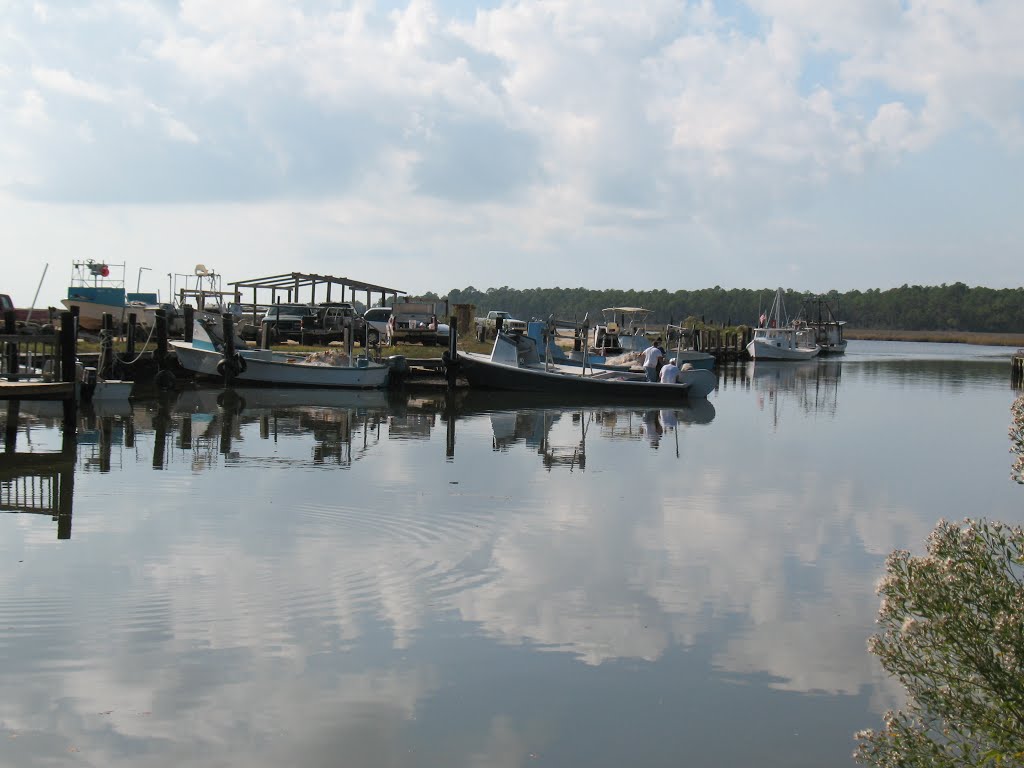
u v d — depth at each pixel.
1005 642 5.73
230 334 32.69
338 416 27.33
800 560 12.76
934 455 22.91
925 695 6.06
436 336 44.62
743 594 11.20
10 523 13.59
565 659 9.16
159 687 8.34
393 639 9.52
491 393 35.47
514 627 9.92
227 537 12.99
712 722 7.97
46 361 28.12
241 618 9.95
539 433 25.20
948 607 5.78
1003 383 51.12
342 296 50.31
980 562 5.98
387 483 17.11
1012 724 5.78
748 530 14.41
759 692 8.55
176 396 30.66
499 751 7.45
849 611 10.66
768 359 75.88
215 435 22.59
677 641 9.67
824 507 16.31
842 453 22.97
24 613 9.95
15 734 7.50
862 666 9.12
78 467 18.05
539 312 179.25
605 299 181.88
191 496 15.57
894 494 17.69
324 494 15.95
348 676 8.66
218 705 8.05
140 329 38.41
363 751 7.39
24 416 25.03
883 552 13.30
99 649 9.08
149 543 12.62
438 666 8.92
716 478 18.91
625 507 15.77
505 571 11.80
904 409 35.31
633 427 27.52
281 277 45.75
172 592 10.67
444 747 7.48
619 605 10.70
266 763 7.17
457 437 23.81
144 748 7.34
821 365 70.81
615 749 7.52
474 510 15.08
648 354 38.41
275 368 33.50
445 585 11.18
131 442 21.17
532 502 15.85
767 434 26.56
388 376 35.19
